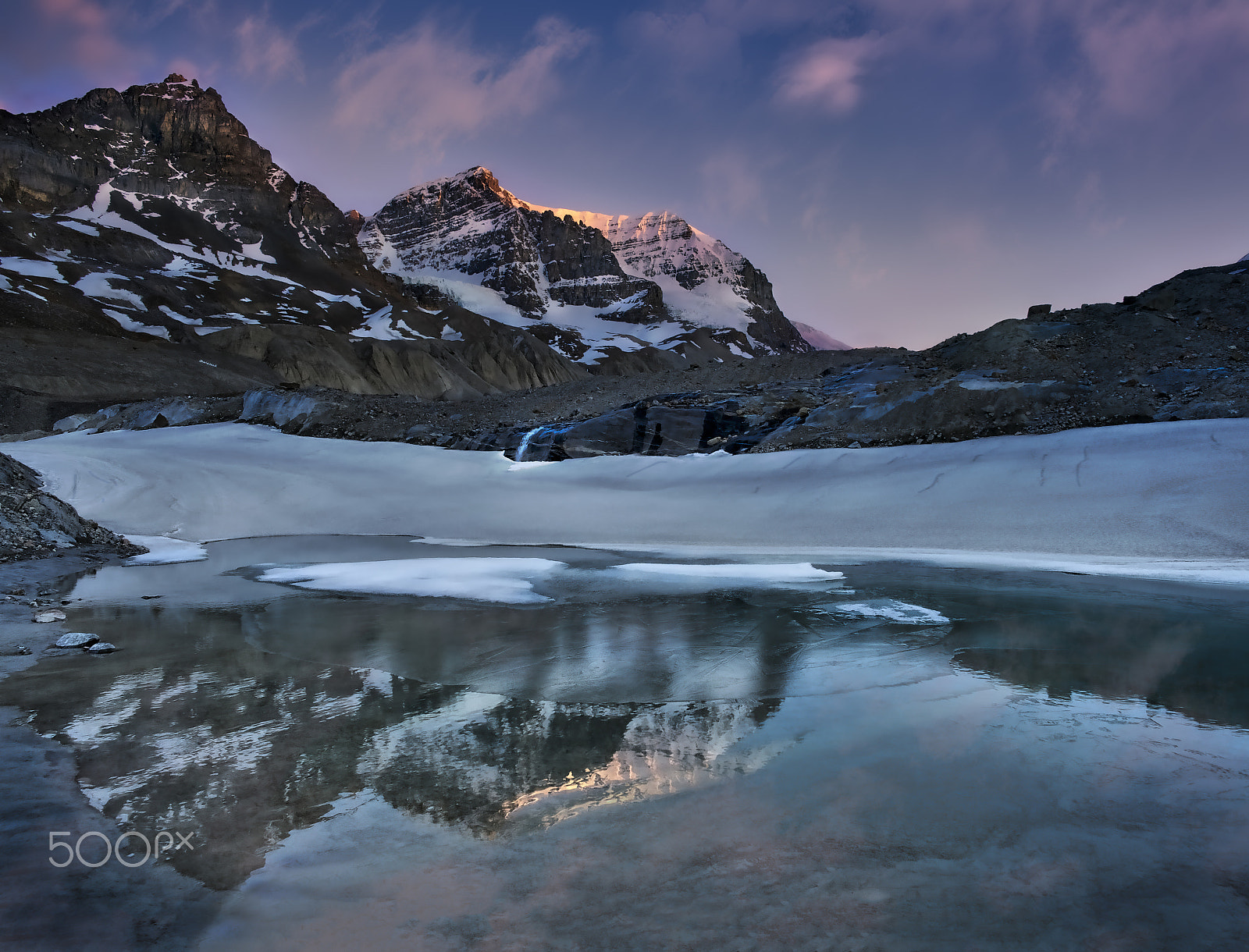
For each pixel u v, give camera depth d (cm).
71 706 481
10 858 285
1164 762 387
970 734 432
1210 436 1667
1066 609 812
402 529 1755
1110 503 1461
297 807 338
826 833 311
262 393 3322
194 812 332
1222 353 2077
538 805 342
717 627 732
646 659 611
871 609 815
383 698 506
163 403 3553
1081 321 2466
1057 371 2181
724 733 439
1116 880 272
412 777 373
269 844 304
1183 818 323
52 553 1223
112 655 619
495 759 398
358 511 1909
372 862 289
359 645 660
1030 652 625
